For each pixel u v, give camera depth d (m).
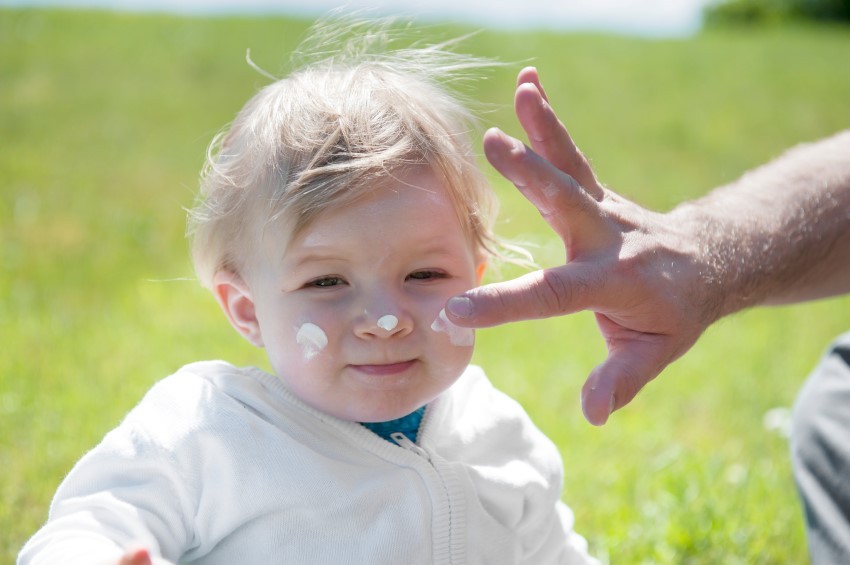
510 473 2.07
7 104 10.15
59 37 12.72
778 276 2.12
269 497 1.84
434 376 1.88
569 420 3.90
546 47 14.30
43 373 4.12
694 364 4.77
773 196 2.20
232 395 1.94
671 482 3.28
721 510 3.11
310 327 1.83
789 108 12.72
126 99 10.72
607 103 12.34
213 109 10.73
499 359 4.63
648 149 10.88
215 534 1.86
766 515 3.10
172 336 4.71
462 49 12.73
